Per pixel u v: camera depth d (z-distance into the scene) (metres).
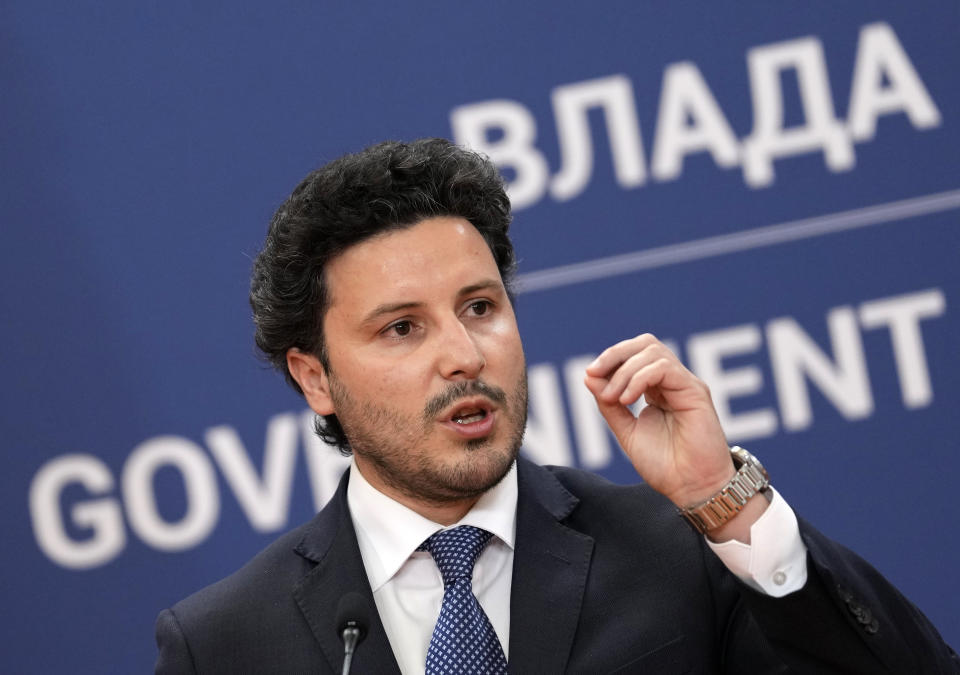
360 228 6.49
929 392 12.92
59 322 13.38
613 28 13.32
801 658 6.20
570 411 13.16
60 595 13.20
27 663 13.15
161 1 13.50
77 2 13.48
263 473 13.22
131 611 13.16
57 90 13.45
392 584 6.74
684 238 13.19
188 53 13.49
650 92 13.27
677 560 6.73
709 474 6.27
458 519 6.80
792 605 6.07
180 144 13.45
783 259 13.09
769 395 13.03
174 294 13.38
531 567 6.69
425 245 6.45
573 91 13.34
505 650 6.56
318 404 7.01
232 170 13.43
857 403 12.97
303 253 6.69
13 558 13.22
